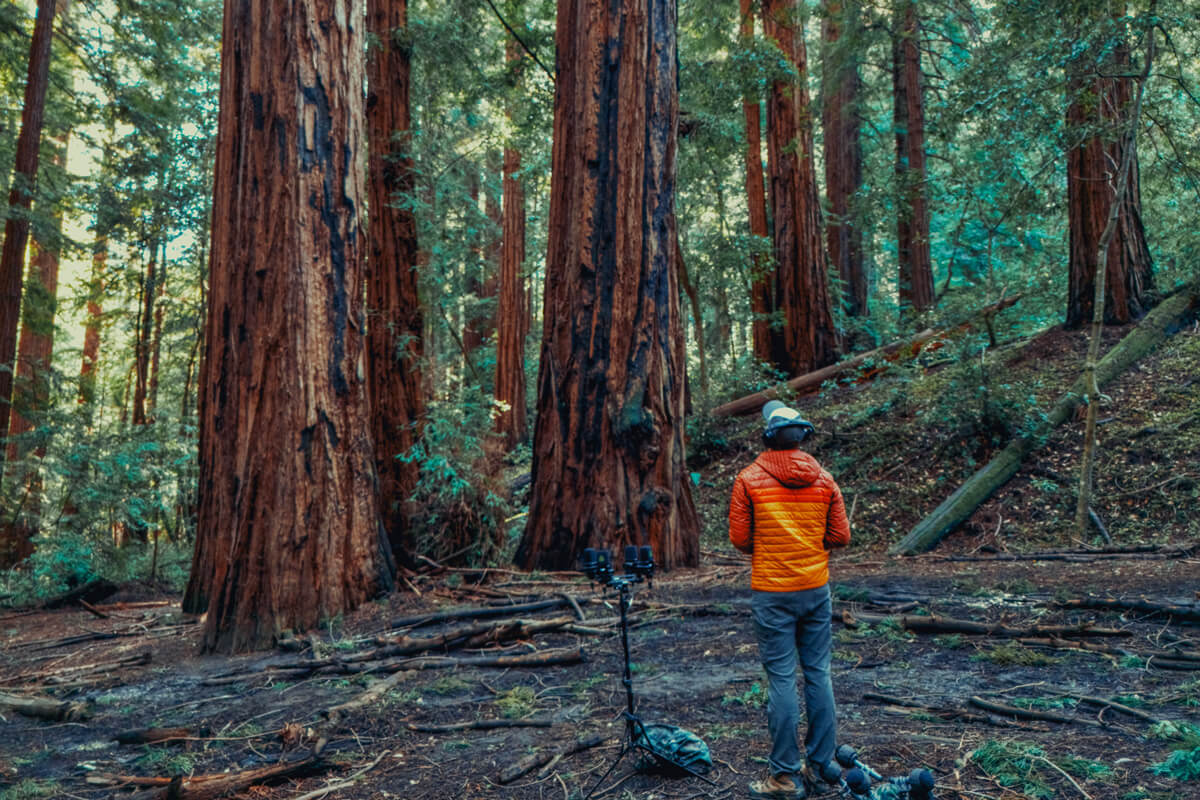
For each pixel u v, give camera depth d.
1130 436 10.60
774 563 3.40
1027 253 16.44
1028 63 9.95
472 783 3.66
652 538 9.02
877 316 20.52
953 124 10.73
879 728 4.01
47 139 18.81
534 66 14.68
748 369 17.38
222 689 5.62
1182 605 5.68
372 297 10.73
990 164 10.66
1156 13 9.18
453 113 15.92
